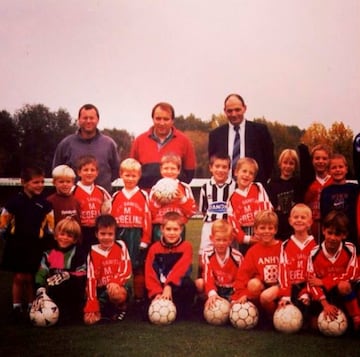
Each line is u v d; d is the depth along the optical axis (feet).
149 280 13.55
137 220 14.44
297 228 13.21
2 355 10.72
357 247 14.25
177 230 13.58
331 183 15.42
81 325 12.87
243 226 14.52
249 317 12.42
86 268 13.66
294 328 12.14
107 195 15.08
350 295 12.35
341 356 10.61
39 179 13.96
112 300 13.30
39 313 12.64
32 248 13.62
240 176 14.52
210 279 13.44
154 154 15.69
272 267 13.23
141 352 10.87
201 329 12.52
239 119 15.65
